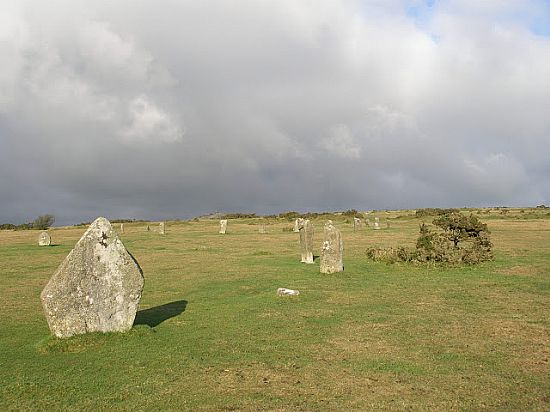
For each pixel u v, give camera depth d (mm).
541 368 11000
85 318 13797
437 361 11562
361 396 9570
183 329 15016
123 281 14320
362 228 65500
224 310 17625
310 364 11516
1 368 11648
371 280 23484
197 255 36781
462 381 10273
